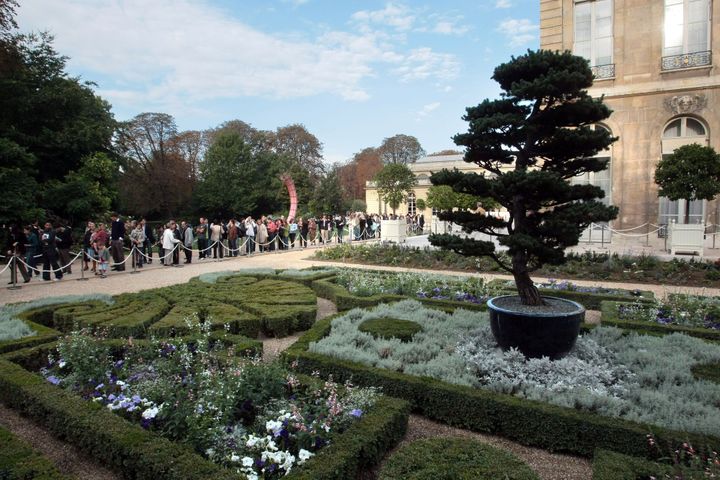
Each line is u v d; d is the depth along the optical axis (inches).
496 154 239.5
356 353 224.4
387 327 268.7
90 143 1022.4
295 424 147.1
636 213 737.6
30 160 844.6
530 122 225.6
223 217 1739.7
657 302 335.6
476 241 232.8
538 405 169.6
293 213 1339.8
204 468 126.9
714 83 677.9
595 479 125.9
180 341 230.2
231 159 1710.1
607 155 751.1
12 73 878.4
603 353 225.8
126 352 221.9
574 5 761.0
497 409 173.5
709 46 688.4
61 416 164.9
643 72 722.2
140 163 1705.2
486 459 132.2
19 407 189.0
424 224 1614.2
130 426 152.4
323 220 1075.9
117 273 596.4
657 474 127.3
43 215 828.6
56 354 239.5
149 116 1696.6
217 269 624.1
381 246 706.8
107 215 1040.2
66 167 1037.2
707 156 559.2
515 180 213.9
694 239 578.2
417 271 544.7
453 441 144.0
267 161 1940.2
